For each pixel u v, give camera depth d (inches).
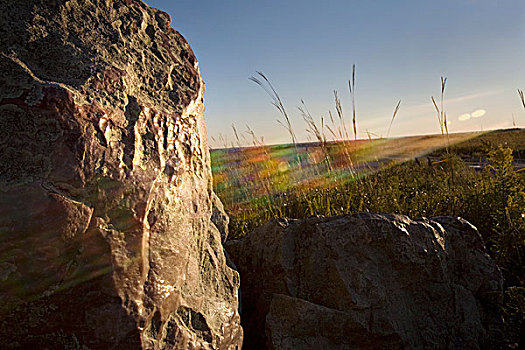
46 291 53.5
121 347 55.9
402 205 161.6
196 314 68.7
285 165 210.8
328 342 83.5
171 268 63.9
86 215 56.3
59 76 63.9
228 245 114.3
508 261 128.3
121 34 75.4
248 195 216.7
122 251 57.8
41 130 57.9
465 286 100.2
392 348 84.1
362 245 91.4
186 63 83.2
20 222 53.1
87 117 60.0
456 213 158.7
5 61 60.9
